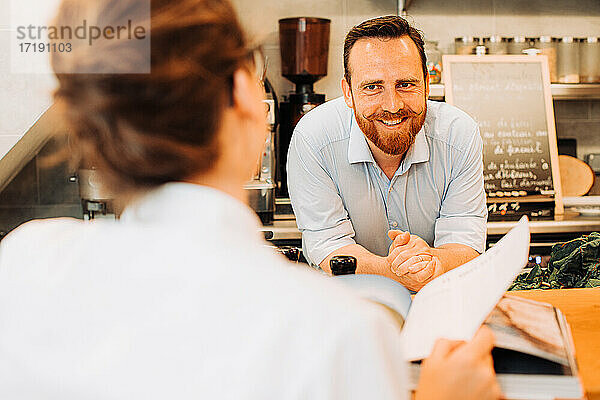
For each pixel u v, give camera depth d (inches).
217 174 20.2
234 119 20.1
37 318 19.1
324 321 17.3
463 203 71.4
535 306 35.4
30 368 18.4
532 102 124.2
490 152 121.9
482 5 133.6
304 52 118.1
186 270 18.3
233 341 17.2
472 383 21.5
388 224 73.9
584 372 33.5
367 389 17.0
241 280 18.0
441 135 70.6
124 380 17.4
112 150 19.1
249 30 20.8
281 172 120.6
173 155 19.0
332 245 69.9
